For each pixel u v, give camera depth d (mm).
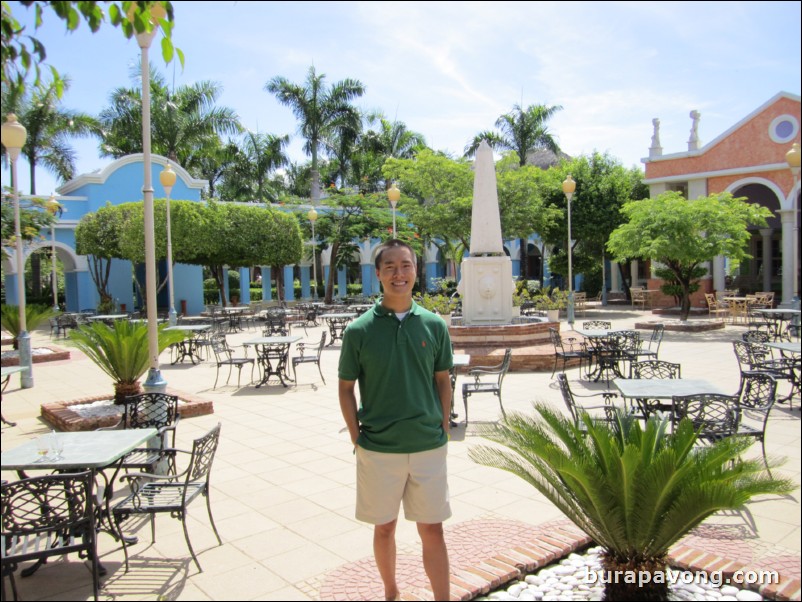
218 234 22531
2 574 3531
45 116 26828
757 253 31047
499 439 3830
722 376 10531
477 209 13703
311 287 36875
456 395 9391
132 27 2902
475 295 13531
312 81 31578
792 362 8844
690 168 24625
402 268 3322
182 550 4316
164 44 3105
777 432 6836
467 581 3686
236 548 4320
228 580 3852
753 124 23016
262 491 5465
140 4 2789
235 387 10930
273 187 40844
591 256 29109
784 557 3912
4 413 9281
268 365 10922
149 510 4062
